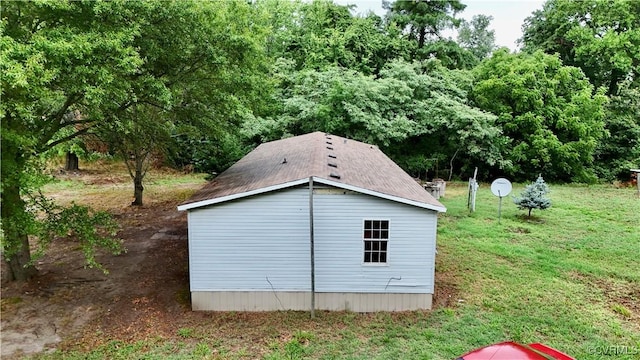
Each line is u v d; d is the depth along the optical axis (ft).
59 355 26.53
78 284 37.19
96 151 85.71
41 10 26.35
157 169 93.04
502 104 89.40
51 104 32.96
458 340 28.30
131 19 28.68
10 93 24.52
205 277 31.91
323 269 31.96
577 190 81.71
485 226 54.65
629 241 49.60
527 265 41.86
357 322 30.78
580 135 86.58
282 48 96.53
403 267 31.94
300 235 31.40
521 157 86.07
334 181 30.17
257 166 40.73
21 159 28.76
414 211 31.12
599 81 105.60
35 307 32.83
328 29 96.17
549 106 87.71
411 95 78.95
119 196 72.49
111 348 27.27
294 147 48.44
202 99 38.65
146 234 52.16
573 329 29.86
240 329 29.63
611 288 36.99
